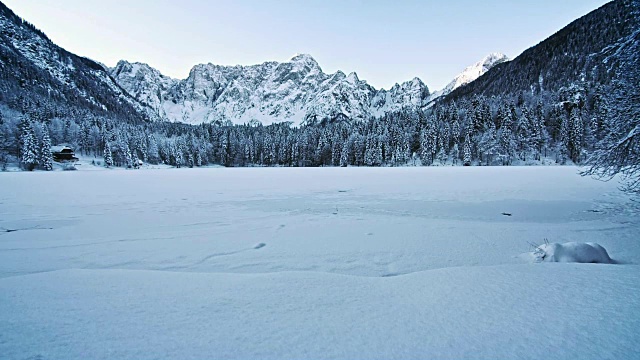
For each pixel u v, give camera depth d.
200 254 5.61
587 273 3.33
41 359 1.78
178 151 79.62
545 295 2.72
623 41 6.84
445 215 9.88
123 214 10.16
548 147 62.00
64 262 5.11
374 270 4.69
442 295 2.82
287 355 1.85
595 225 7.98
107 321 2.29
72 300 2.72
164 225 8.43
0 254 5.62
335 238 6.83
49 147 54.91
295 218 9.41
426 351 1.89
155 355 1.84
